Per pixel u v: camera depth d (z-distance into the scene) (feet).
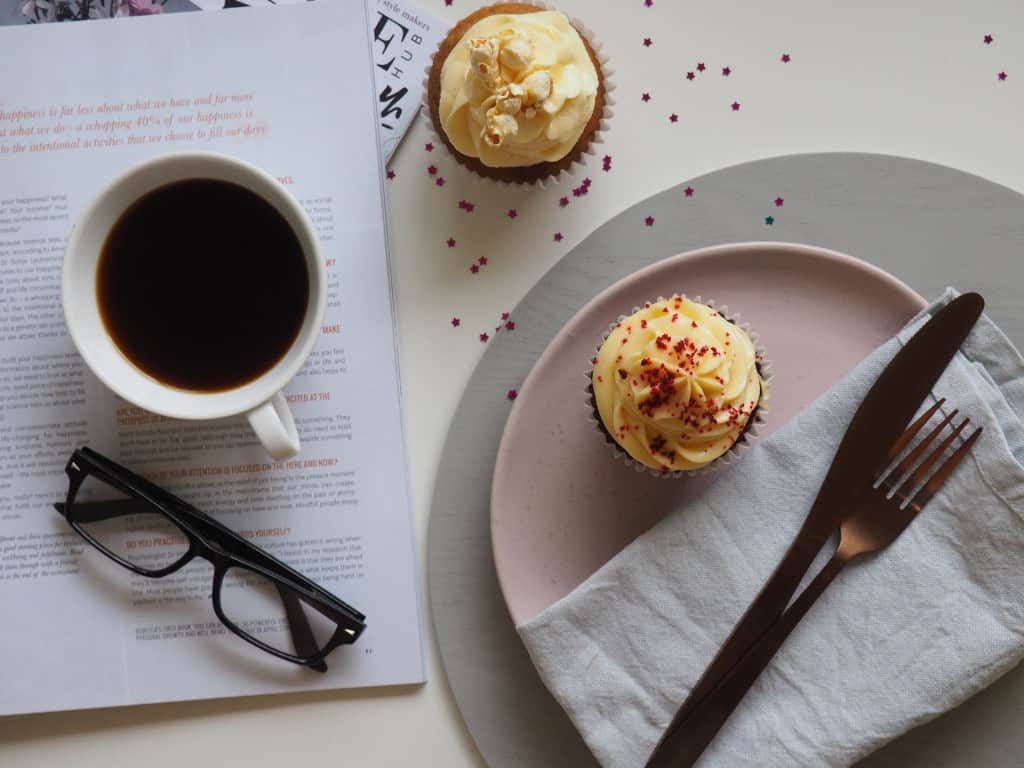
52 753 1.85
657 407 1.63
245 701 1.85
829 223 1.81
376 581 1.83
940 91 1.84
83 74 1.80
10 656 1.82
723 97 1.84
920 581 1.71
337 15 1.80
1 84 1.80
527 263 1.84
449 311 1.84
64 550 1.83
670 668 1.73
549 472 1.80
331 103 1.81
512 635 1.83
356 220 1.81
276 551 1.82
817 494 1.73
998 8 1.83
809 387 1.81
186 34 1.80
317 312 1.65
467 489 1.83
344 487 1.82
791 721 1.72
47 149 1.80
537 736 1.82
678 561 1.73
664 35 1.84
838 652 1.72
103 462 1.78
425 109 1.79
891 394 1.72
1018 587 1.69
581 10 1.84
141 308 1.69
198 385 1.69
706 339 1.64
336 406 1.82
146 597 1.83
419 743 1.85
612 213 1.84
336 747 1.85
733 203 1.81
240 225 1.68
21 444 1.81
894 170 1.80
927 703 1.69
